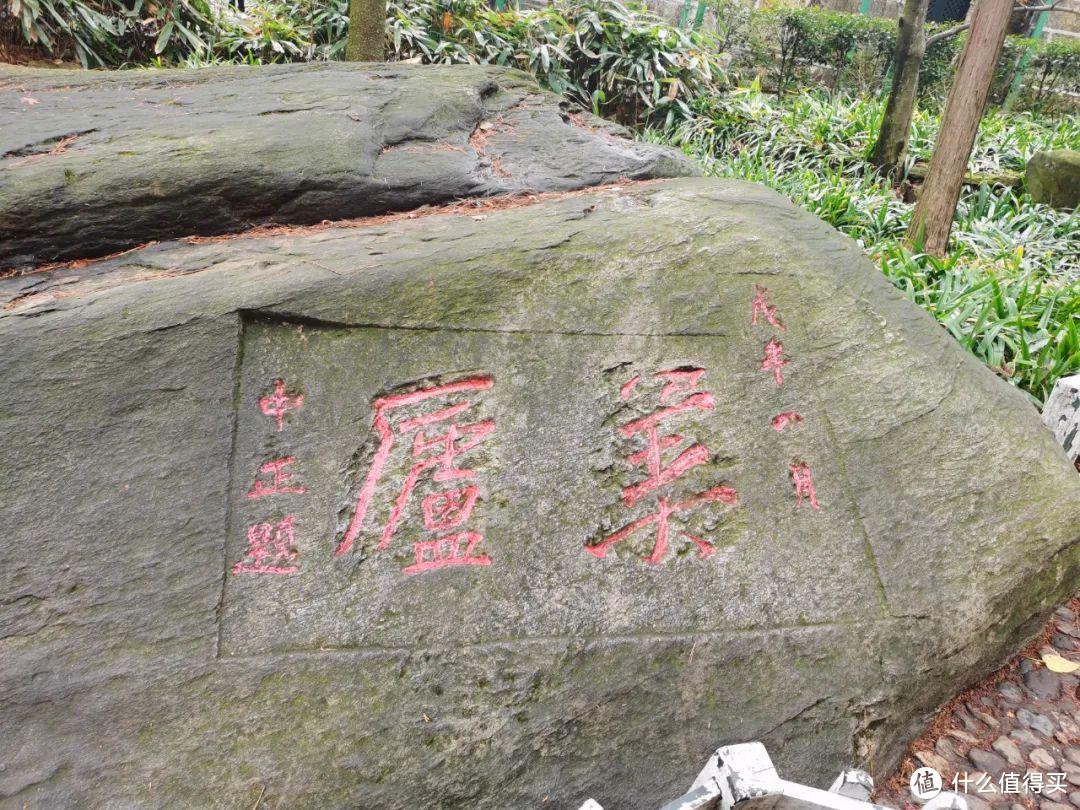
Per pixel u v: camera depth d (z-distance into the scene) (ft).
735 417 6.13
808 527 5.99
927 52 25.49
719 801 4.40
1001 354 10.55
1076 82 26.81
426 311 5.84
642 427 5.92
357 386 5.58
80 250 6.51
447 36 19.17
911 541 6.18
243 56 18.81
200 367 5.42
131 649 4.78
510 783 5.05
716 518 5.85
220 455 5.26
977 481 6.52
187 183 6.68
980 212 16.43
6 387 5.15
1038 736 6.64
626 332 6.12
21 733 4.55
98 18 17.15
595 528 5.63
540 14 19.48
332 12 18.74
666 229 6.63
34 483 4.99
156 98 8.55
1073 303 11.22
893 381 6.63
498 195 7.67
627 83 20.03
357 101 8.41
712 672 5.51
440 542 5.38
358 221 7.19
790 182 15.81
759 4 28.94
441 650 5.15
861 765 5.71
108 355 5.34
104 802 4.51
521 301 6.03
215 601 4.96
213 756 4.69
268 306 5.61
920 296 11.56
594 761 5.21
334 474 5.38
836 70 25.93
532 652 5.27
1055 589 6.69
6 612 4.73
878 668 5.83
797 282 6.68
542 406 5.80
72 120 7.66
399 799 4.85
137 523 5.02
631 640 5.43
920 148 19.30
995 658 6.65
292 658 4.93
